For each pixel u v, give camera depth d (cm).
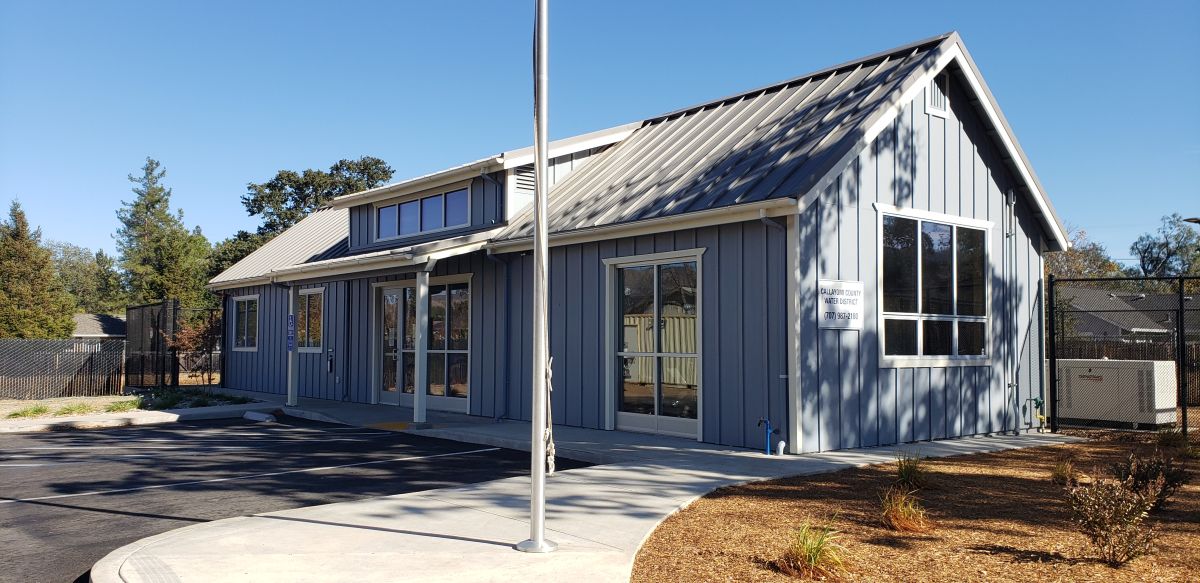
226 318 2539
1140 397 1467
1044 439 1309
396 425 1463
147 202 7519
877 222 1180
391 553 597
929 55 1231
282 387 2203
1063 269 4097
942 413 1268
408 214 1852
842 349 1122
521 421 1455
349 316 1966
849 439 1126
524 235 1412
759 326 1102
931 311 1259
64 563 608
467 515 718
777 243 1080
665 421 1237
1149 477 780
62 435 1412
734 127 1407
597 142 1675
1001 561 589
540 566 567
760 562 584
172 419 1642
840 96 1286
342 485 916
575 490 829
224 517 760
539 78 623
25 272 3834
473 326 1583
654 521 696
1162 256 6181
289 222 6069
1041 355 1453
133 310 2698
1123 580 549
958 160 1318
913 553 608
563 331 1398
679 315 1222
